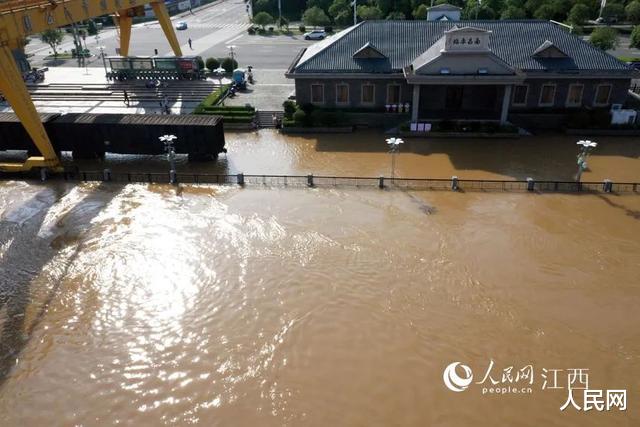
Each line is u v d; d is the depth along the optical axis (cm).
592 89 4347
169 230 2903
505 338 2128
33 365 2033
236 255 2673
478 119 4350
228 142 4272
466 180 3275
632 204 3111
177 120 3816
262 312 2288
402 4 8650
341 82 4475
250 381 1950
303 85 4528
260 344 2119
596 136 4234
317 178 3466
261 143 4238
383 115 4491
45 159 3525
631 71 4194
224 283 2470
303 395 1888
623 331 2156
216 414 1822
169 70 5738
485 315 2250
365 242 2758
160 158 3994
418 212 3047
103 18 10394
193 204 3184
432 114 4466
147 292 2423
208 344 2123
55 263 2630
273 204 3169
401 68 4362
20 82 3281
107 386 1939
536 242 2744
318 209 3097
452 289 2406
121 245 2772
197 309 2316
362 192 3303
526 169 3638
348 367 2002
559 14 7850
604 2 8050
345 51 4534
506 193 3269
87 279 2512
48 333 2189
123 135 3797
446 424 1775
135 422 1800
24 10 3294
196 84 5619
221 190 3366
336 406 1844
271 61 6750
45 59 7281
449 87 4497
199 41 8406
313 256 2652
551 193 3259
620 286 2414
